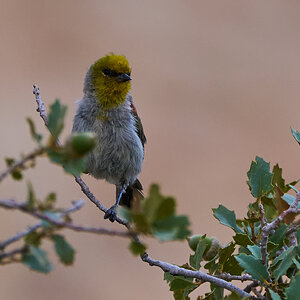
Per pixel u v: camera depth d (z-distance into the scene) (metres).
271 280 5.12
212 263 5.86
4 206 2.83
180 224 2.82
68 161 2.97
